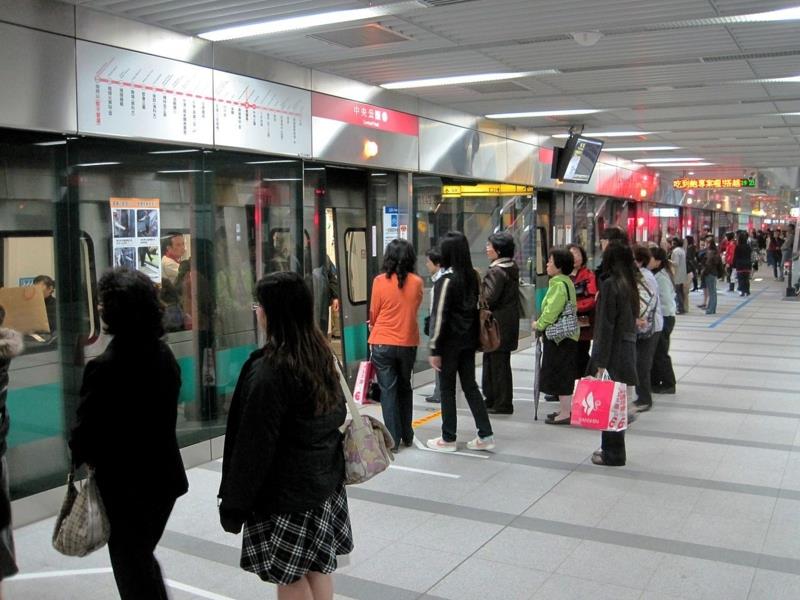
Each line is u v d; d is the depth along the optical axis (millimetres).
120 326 3094
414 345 6500
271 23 5793
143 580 3150
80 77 5211
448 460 6309
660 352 8766
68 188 5266
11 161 4914
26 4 4832
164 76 5863
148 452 3135
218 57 6367
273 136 7008
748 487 5602
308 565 3012
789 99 9633
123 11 5375
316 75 7539
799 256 21344
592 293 7758
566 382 7383
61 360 5281
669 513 5078
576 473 5953
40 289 5133
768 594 3906
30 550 4605
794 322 15742
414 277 6477
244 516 2943
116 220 5621
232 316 6719
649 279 7711
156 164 5914
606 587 3998
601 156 16547
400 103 8984
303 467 2980
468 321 6379
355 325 8977
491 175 11281
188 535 4742
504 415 7922
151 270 5934
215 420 6555
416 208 9492
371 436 3256
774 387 9195
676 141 14414
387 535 4734
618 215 18656
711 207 28250
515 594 3930
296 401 2951
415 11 5547
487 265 11367
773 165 19797
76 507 3016
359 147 8234
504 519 4992
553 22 5906
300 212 7422
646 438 6953
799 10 5617
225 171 6562
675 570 4199
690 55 7129
